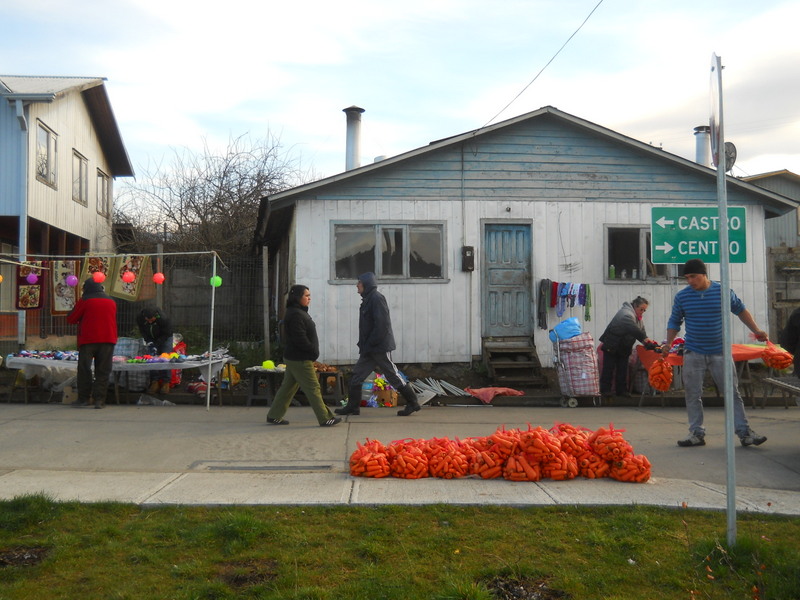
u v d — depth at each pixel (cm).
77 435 821
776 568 422
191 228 2127
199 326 1559
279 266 1803
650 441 814
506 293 1329
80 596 394
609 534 481
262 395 1110
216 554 448
